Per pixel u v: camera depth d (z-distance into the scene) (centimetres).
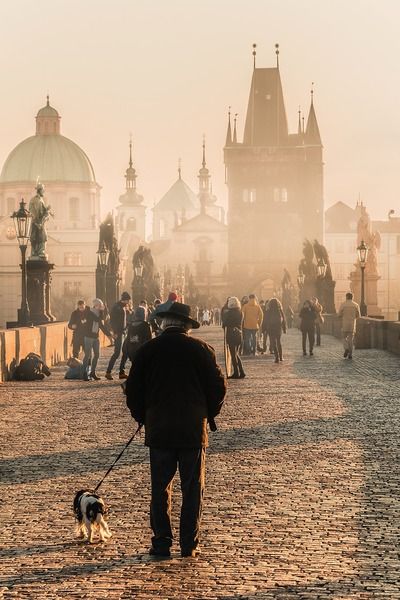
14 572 1789
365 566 1802
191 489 1909
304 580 1717
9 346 5925
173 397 1911
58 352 7781
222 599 1616
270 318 7369
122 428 3684
